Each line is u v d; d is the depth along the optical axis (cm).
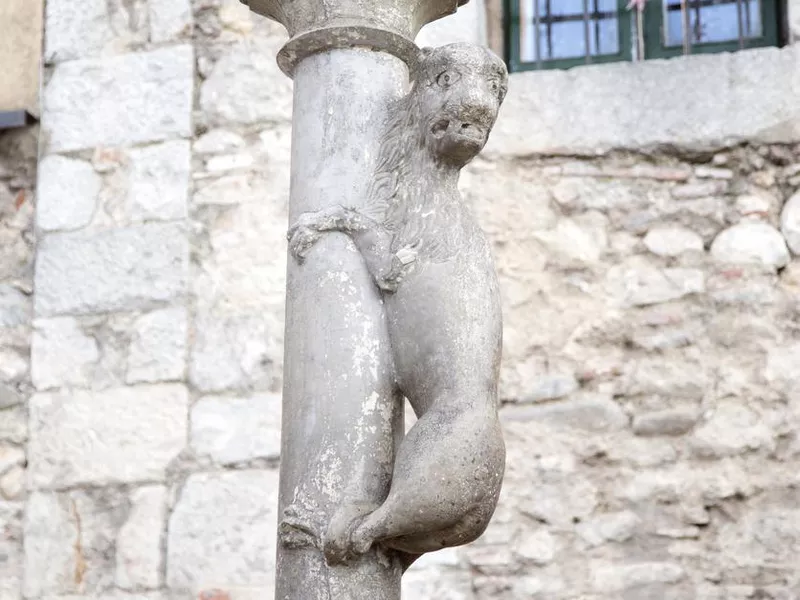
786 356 614
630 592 593
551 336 632
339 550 318
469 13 679
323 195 358
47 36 709
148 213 671
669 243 638
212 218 666
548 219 648
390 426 338
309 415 338
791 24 657
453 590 600
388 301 344
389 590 325
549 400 623
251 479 625
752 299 624
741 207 638
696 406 613
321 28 373
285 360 352
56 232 679
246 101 680
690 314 626
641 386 619
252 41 688
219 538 620
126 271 666
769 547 591
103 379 653
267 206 663
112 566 627
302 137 371
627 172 651
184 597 615
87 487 640
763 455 603
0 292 681
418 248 344
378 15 377
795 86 645
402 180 356
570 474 611
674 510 601
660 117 651
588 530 603
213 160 675
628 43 695
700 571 592
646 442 612
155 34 697
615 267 638
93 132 689
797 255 629
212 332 650
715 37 688
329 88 370
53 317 667
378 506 326
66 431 649
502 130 661
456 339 333
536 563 600
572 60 699
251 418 634
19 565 638
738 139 643
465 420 321
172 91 687
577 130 655
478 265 345
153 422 642
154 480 634
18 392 664
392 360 342
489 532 606
